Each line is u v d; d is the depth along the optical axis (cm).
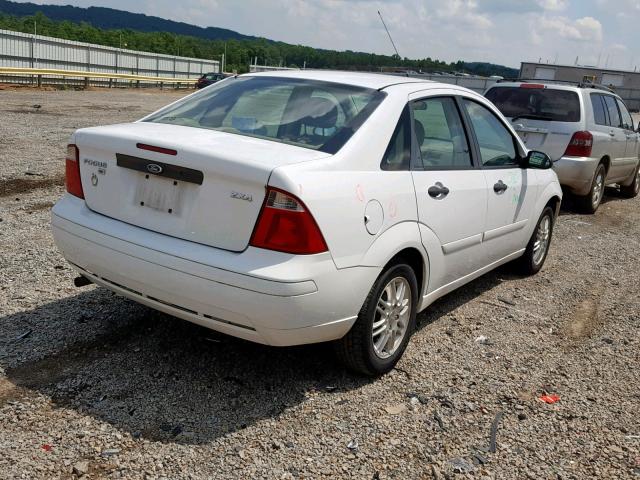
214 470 299
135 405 346
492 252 523
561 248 785
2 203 760
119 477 288
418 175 404
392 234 374
